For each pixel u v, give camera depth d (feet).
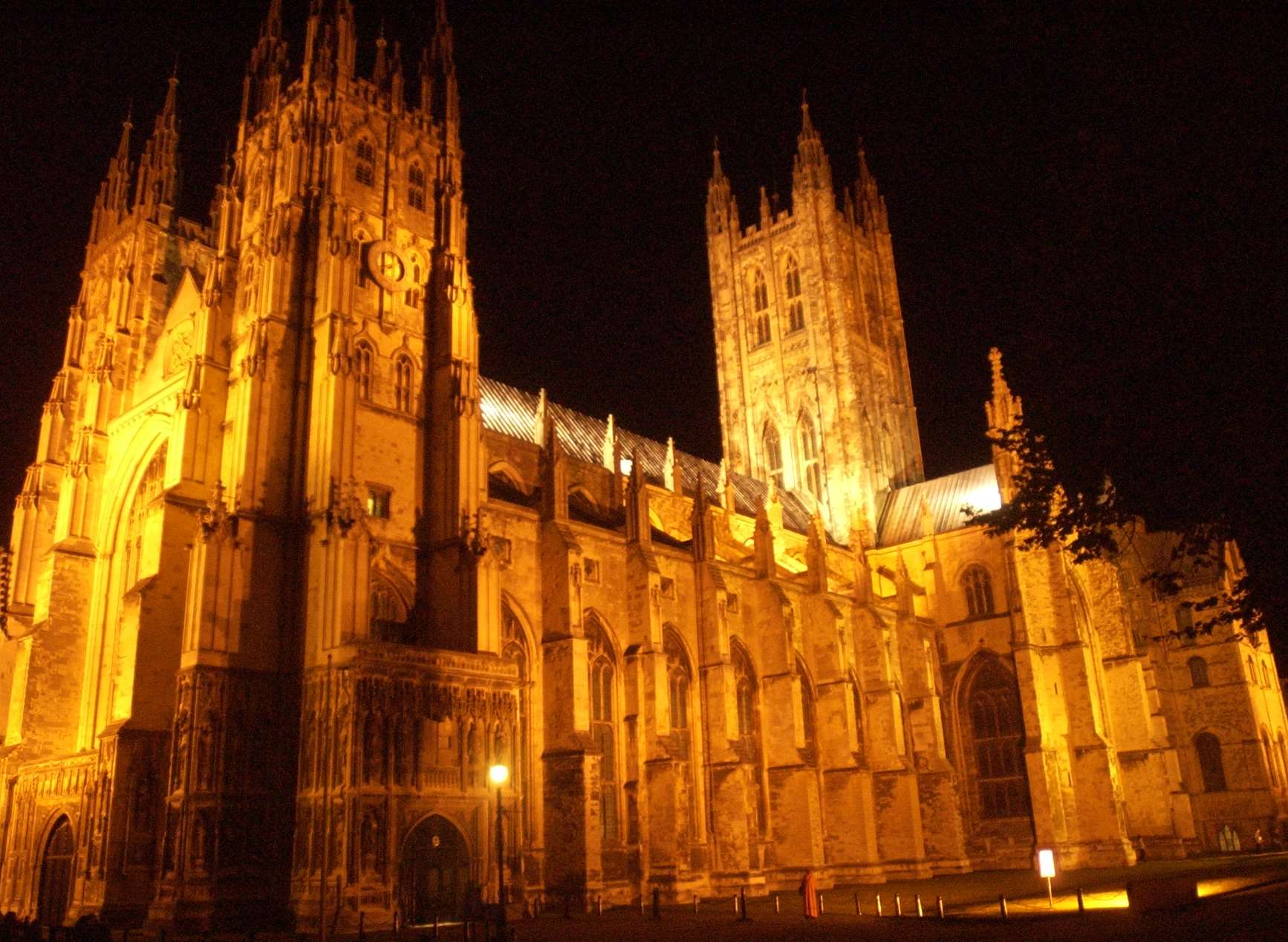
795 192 429.38
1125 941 105.81
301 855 170.50
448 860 178.09
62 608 223.92
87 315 269.23
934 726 296.92
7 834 211.20
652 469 327.67
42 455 250.78
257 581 185.78
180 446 200.64
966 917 151.12
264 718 178.40
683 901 217.15
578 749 204.44
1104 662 319.06
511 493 252.62
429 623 204.95
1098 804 289.53
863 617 298.56
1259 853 293.84
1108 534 111.96
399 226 229.66
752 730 264.52
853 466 389.60
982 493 356.38
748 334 433.07
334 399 195.83
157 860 179.63
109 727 184.85
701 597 257.34
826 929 143.02
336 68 228.63
